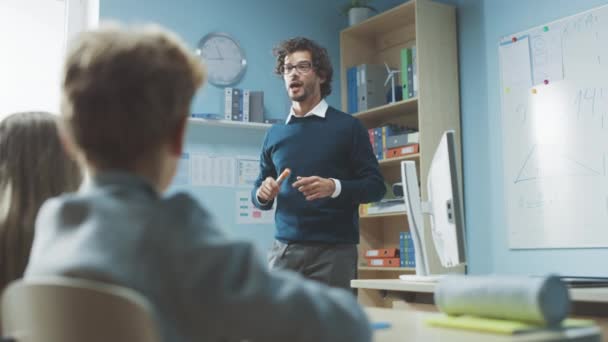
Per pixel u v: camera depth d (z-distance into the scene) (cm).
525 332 81
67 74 70
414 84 398
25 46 376
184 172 388
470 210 392
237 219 403
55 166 111
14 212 107
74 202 66
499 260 371
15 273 105
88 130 68
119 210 64
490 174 381
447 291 98
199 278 63
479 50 395
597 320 156
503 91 377
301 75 268
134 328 57
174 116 71
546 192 347
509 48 375
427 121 388
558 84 347
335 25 466
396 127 420
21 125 112
